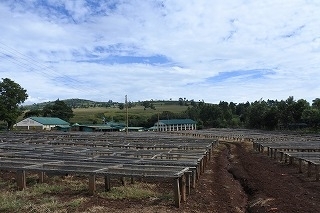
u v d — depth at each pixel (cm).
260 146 3086
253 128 8106
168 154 1681
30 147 2117
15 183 1174
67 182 1214
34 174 1362
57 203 895
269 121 7456
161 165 1223
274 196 1145
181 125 9050
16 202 892
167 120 9169
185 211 896
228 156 2850
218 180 1460
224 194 1182
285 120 7225
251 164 2164
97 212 834
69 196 993
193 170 1164
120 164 1224
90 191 1016
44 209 838
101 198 981
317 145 2700
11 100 6569
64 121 8412
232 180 1570
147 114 11125
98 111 12250
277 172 1794
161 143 2791
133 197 1003
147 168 1164
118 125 8531
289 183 1440
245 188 1401
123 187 1136
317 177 1508
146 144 2633
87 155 1616
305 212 947
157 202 966
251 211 1024
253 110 8150
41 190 1052
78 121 9625
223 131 6694
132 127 8994
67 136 3859
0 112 6388
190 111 10575
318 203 1064
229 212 959
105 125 8331
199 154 1703
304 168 1911
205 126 9744
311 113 6131
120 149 2072
